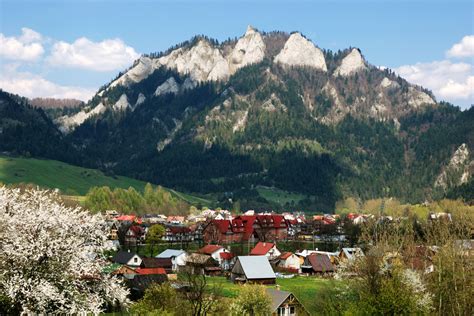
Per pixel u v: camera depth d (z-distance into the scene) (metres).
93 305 34.53
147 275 92.25
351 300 57.25
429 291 63.16
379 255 63.69
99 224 37.34
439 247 72.31
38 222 33.69
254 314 70.12
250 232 199.75
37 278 32.62
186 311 62.34
